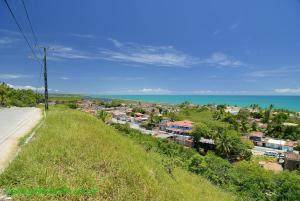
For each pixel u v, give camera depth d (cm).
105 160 911
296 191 1747
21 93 5409
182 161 2308
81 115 2091
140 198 717
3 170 671
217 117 11800
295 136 8188
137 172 899
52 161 773
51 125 1392
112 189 701
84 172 743
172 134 8188
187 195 1041
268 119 11562
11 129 1353
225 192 1577
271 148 7212
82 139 1111
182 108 16938
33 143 934
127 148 1320
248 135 8125
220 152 5853
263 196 1666
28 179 627
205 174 2006
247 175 2208
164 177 1128
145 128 9888
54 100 19212
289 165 4775
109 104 19862
